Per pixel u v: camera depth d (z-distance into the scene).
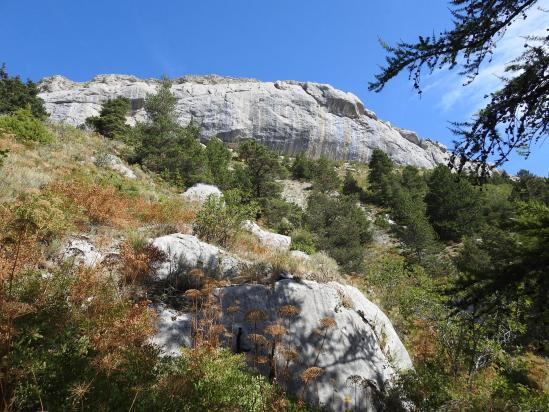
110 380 4.38
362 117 96.12
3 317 3.89
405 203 43.50
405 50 4.88
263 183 39.81
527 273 3.98
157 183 22.09
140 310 5.56
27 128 17.00
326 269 10.87
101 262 7.20
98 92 86.00
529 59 4.55
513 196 39.28
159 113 35.22
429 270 28.83
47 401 3.85
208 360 5.28
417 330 12.48
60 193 10.24
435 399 7.70
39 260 6.77
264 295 8.42
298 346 7.85
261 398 5.46
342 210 40.59
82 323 4.69
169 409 4.36
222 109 87.81
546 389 13.02
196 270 8.05
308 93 96.62
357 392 7.68
